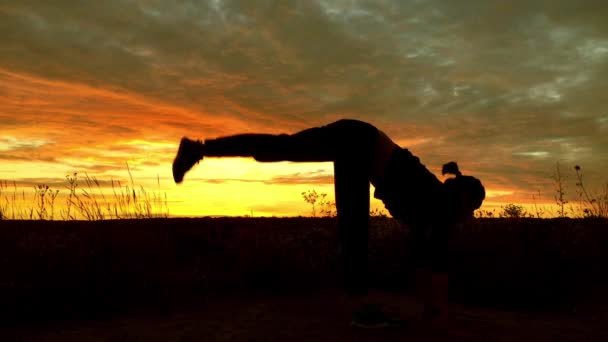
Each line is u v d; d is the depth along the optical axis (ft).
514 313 16.31
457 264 19.16
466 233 21.91
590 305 17.04
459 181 12.89
